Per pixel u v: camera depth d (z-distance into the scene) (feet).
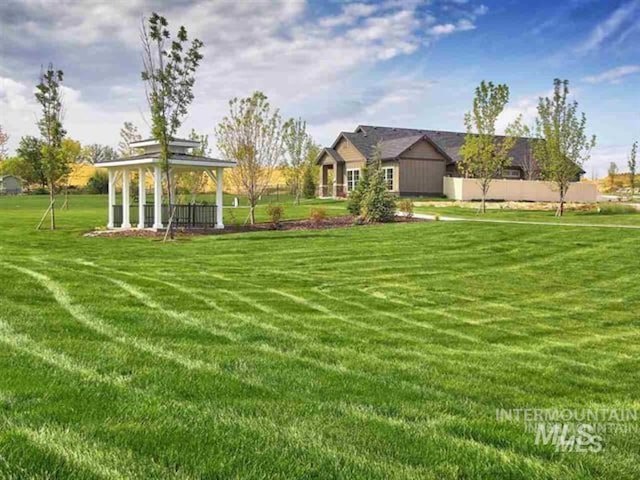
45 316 20.83
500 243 48.88
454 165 125.08
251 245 48.80
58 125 66.28
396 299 28.76
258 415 12.16
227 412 12.25
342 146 133.39
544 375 16.90
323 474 9.50
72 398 12.52
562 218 77.61
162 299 25.45
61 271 31.37
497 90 87.15
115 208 70.23
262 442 10.69
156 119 53.62
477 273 36.96
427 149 121.80
